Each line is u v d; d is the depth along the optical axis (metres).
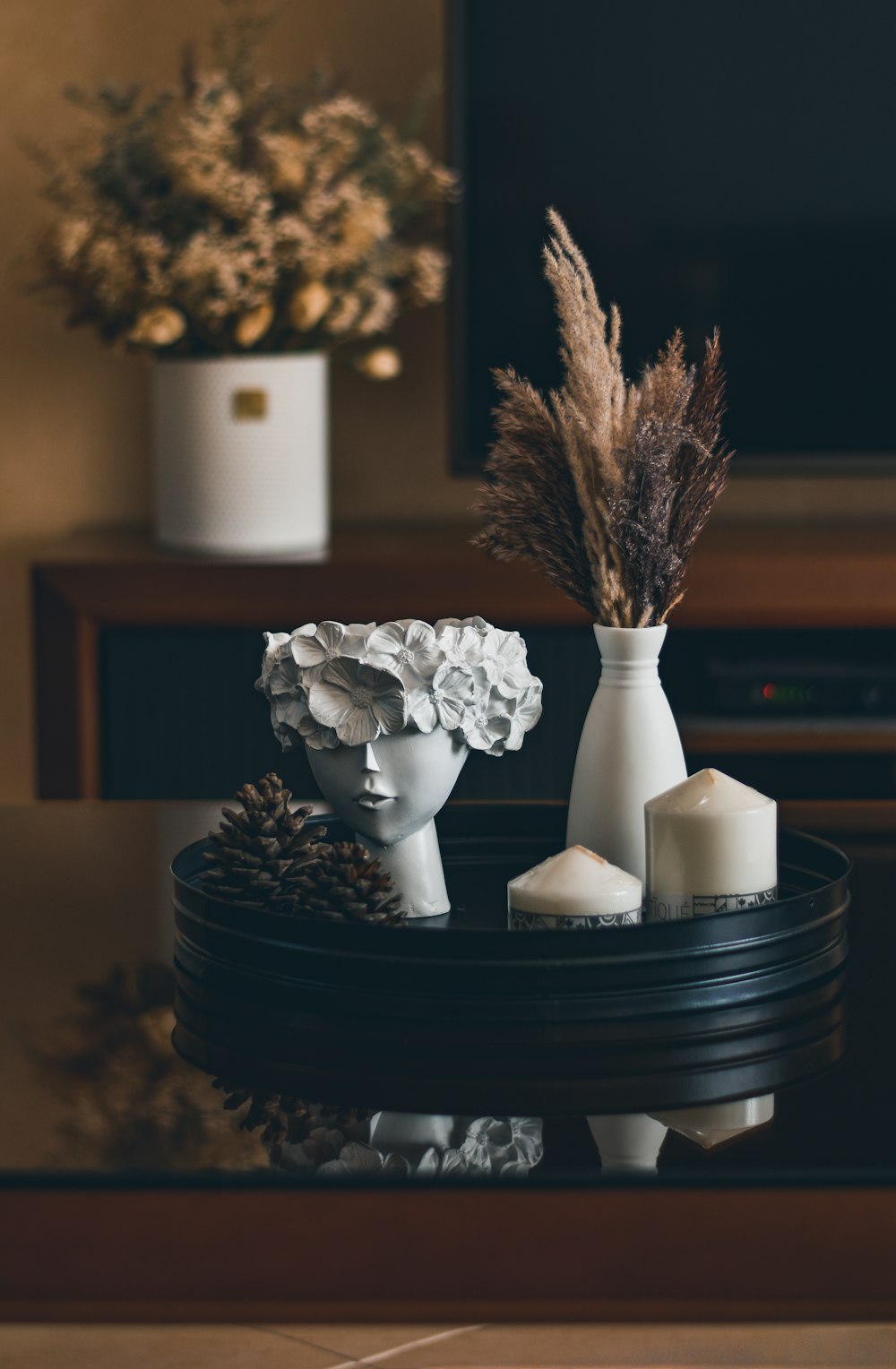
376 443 3.05
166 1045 0.99
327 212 2.62
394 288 2.84
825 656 2.84
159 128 2.93
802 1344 1.75
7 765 3.12
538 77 2.82
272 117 2.72
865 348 2.91
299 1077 0.93
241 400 2.67
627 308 2.90
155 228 2.61
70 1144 0.83
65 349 3.03
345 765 1.12
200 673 2.70
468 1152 0.82
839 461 2.95
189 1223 0.79
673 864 1.10
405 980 1.00
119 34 2.94
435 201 2.87
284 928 1.03
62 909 1.28
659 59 2.82
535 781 2.69
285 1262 0.78
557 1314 0.78
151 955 1.17
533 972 0.99
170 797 2.72
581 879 1.06
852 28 2.81
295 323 2.64
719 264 2.88
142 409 3.04
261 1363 1.73
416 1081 0.92
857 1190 0.78
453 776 1.15
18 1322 0.79
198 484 2.70
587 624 2.64
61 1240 0.79
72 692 2.66
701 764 2.77
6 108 2.96
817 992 1.07
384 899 1.06
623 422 1.13
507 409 1.15
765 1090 0.91
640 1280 0.78
